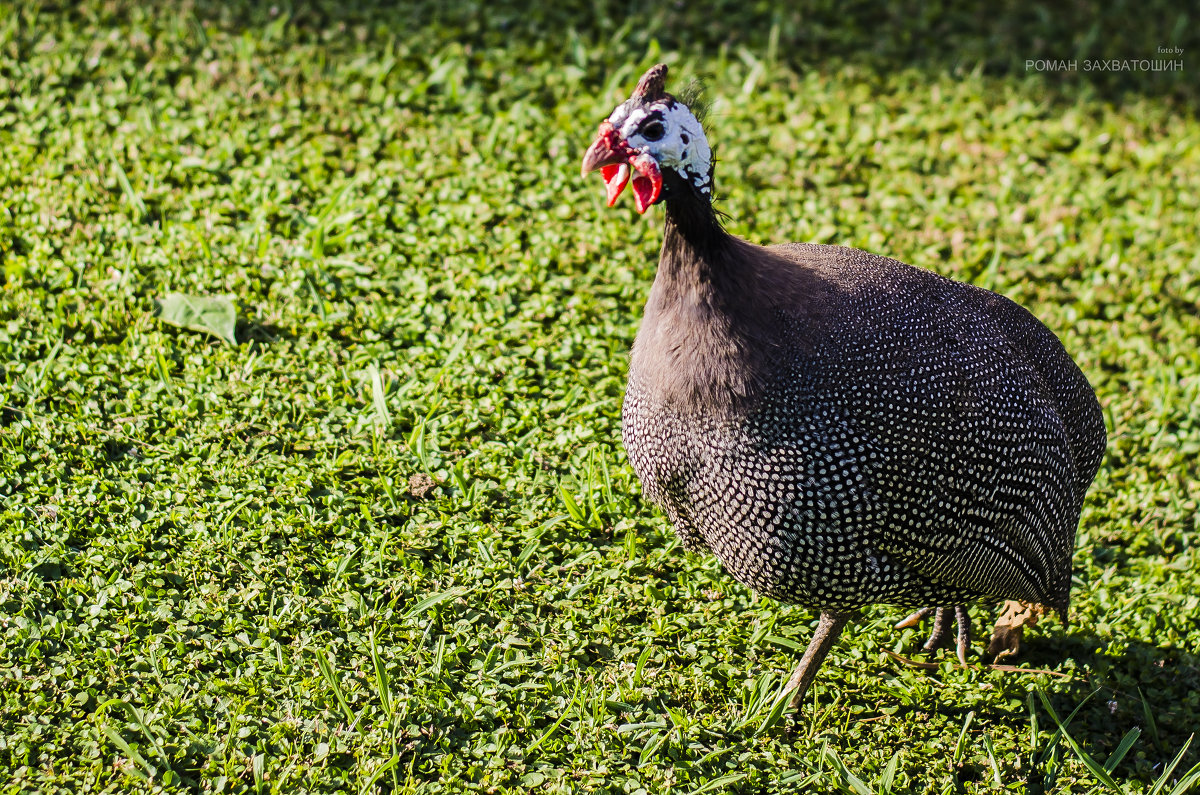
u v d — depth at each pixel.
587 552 5.25
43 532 4.82
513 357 6.08
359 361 5.92
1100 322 7.04
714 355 4.09
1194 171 8.54
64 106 7.31
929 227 7.52
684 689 4.75
